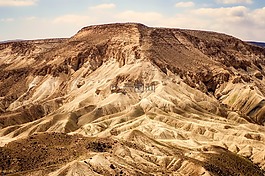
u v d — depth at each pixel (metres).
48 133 166.12
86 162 129.00
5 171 127.38
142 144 188.62
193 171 166.00
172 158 173.75
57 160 134.25
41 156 138.75
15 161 133.00
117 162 140.00
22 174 123.56
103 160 134.25
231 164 194.25
